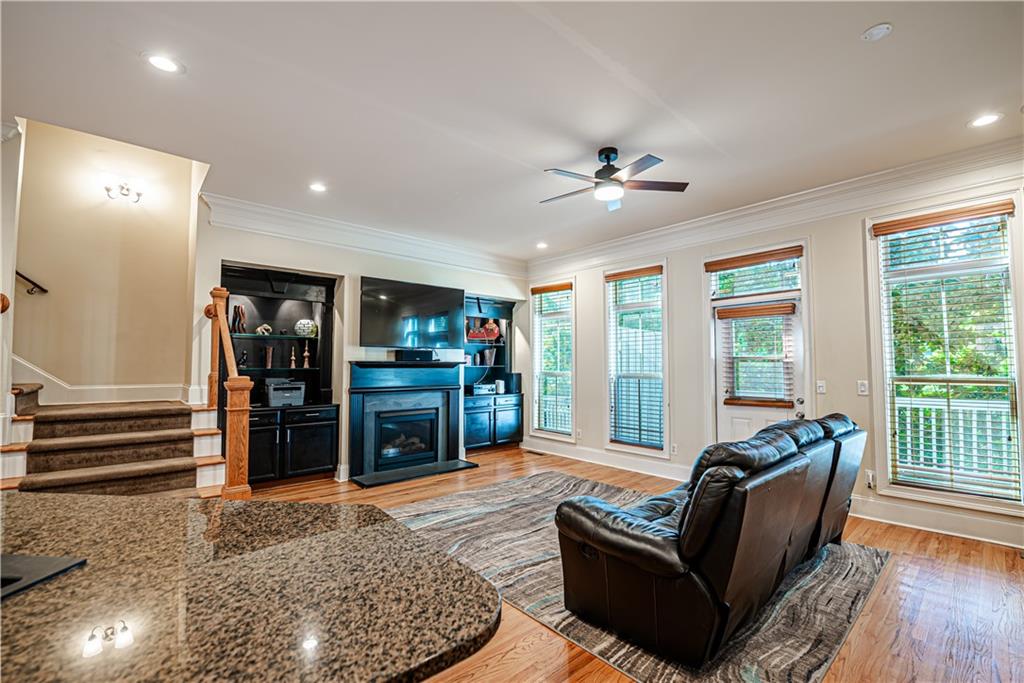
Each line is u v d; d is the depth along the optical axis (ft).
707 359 15.85
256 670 2.03
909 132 9.86
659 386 17.40
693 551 6.19
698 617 6.26
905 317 12.00
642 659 6.69
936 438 11.51
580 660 6.69
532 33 6.84
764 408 14.70
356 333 16.99
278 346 16.83
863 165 11.51
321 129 9.68
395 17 6.50
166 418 12.90
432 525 11.93
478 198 13.76
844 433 9.37
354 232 16.78
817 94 8.43
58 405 13.44
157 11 6.34
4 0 6.06
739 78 7.95
